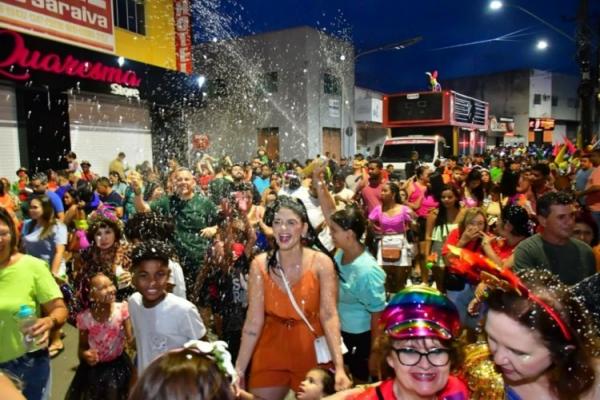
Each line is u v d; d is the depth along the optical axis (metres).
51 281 3.33
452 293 4.14
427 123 19.12
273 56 24.52
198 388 1.61
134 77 16.36
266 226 4.54
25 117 13.58
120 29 17.52
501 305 1.62
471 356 1.87
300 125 24.39
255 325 3.14
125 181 12.97
